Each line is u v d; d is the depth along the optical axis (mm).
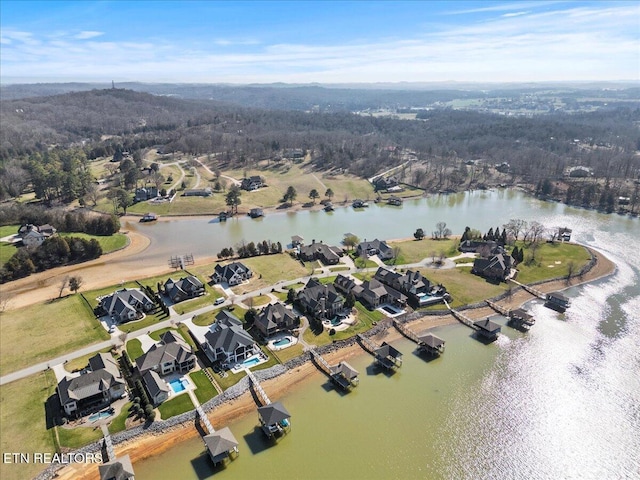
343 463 58156
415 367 79500
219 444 58031
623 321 95438
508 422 65938
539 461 59250
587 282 115438
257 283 110812
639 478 56938
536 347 85625
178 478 55906
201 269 119812
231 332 80625
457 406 69375
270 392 72500
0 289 108625
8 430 61688
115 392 68625
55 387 70438
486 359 81938
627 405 69688
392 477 56156
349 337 87688
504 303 103688
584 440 62844
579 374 77312
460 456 59750
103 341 84000
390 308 99438
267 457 59125
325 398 71188
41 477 55188
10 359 77625
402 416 67000
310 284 102000
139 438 61812
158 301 99188
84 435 61500
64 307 96812
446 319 96562
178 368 75875
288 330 88938
